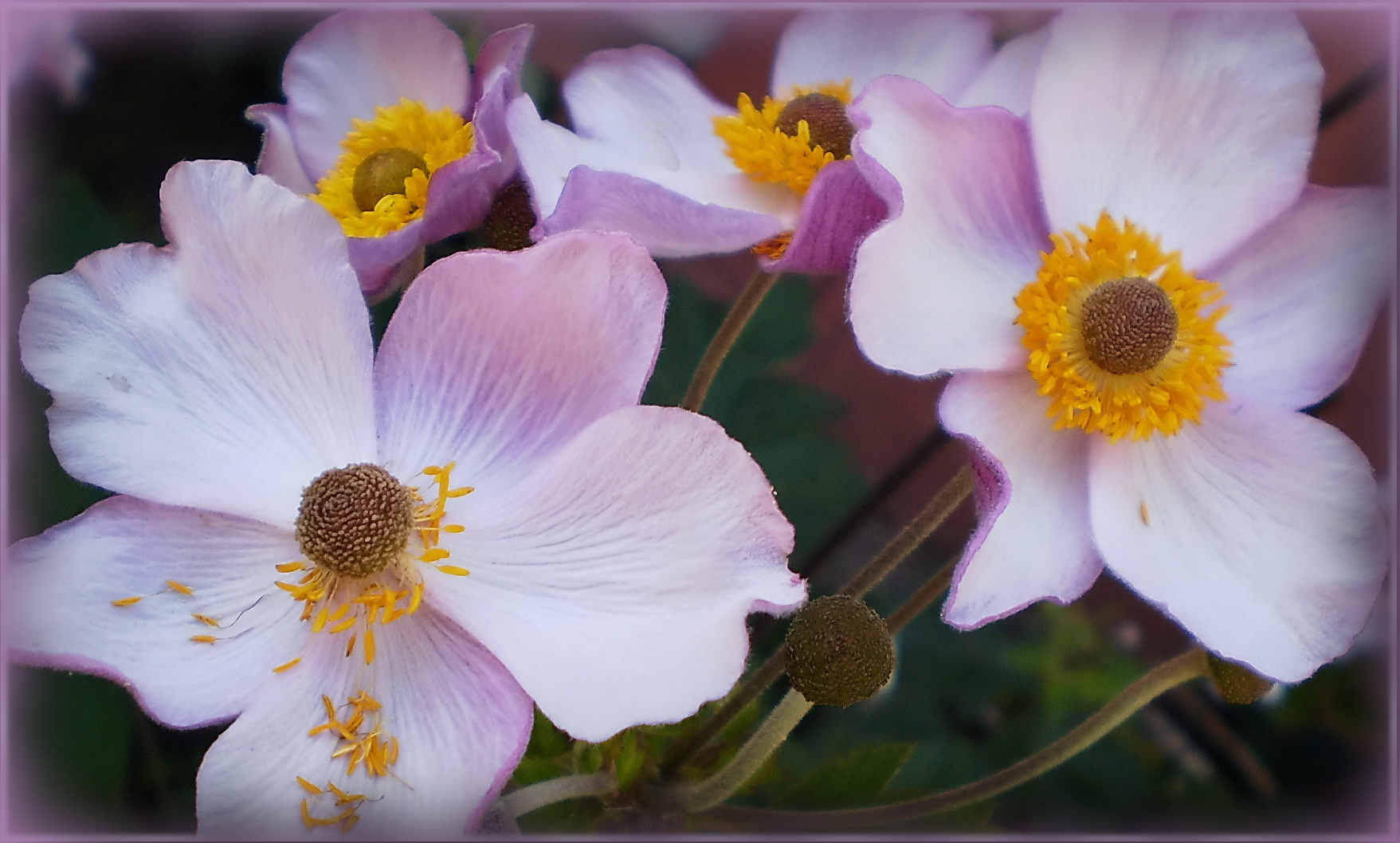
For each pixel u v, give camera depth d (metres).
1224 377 0.26
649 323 0.24
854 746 0.31
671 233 0.25
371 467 0.24
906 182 0.25
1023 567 0.24
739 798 0.28
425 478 0.24
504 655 0.24
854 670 0.24
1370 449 0.29
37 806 0.26
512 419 0.24
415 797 0.23
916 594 0.26
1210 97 0.26
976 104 0.27
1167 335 0.25
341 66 0.27
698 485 0.24
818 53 0.29
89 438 0.24
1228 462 0.25
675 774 0.27
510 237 0.26
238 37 0.30
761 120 0.28
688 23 0.32
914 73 0.28
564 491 0.24
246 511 0.24
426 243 0.26
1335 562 0.25
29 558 0.24
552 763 0.27
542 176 0.26
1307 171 0.26
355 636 0.24
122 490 0.24
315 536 0.24
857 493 0.32
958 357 0.25
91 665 0.23
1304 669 0.24
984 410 0.25
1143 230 0.26
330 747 0.24
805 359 0.37
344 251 0.24
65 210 0.29
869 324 0.24
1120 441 0.25
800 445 0.32
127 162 0.30
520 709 0.24
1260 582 0.25
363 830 0.23
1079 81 0.25
